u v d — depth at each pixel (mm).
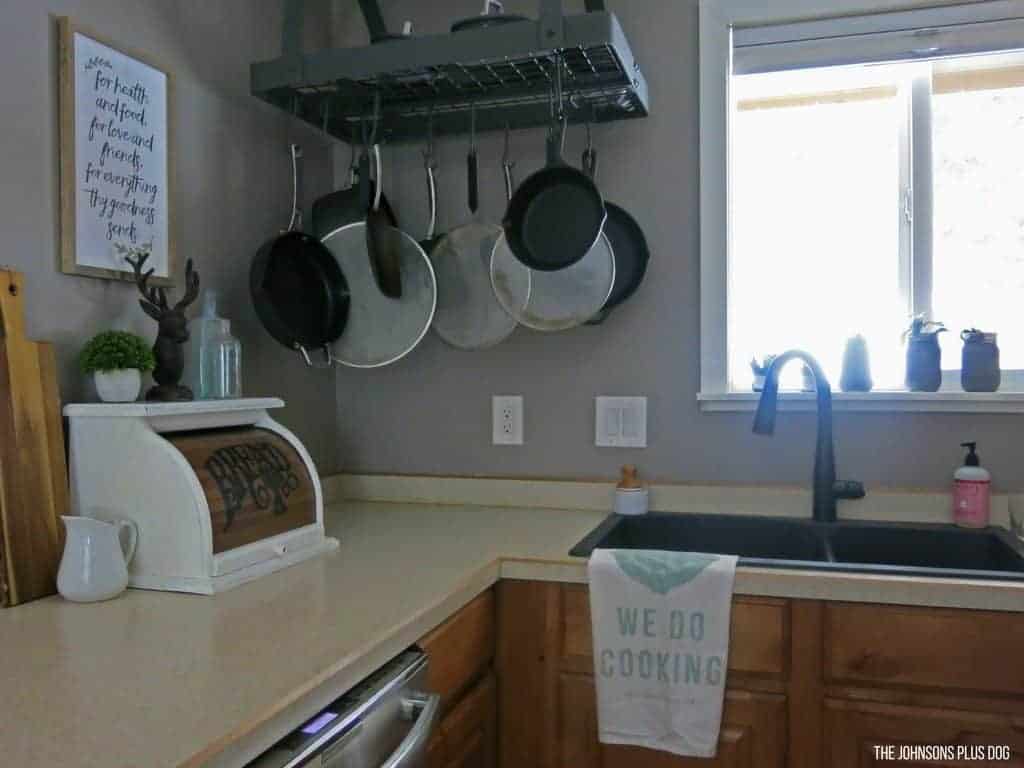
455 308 1949
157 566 1252
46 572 1214
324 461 2115
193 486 1236
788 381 1933
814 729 1344
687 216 1924
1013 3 1765
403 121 1944
